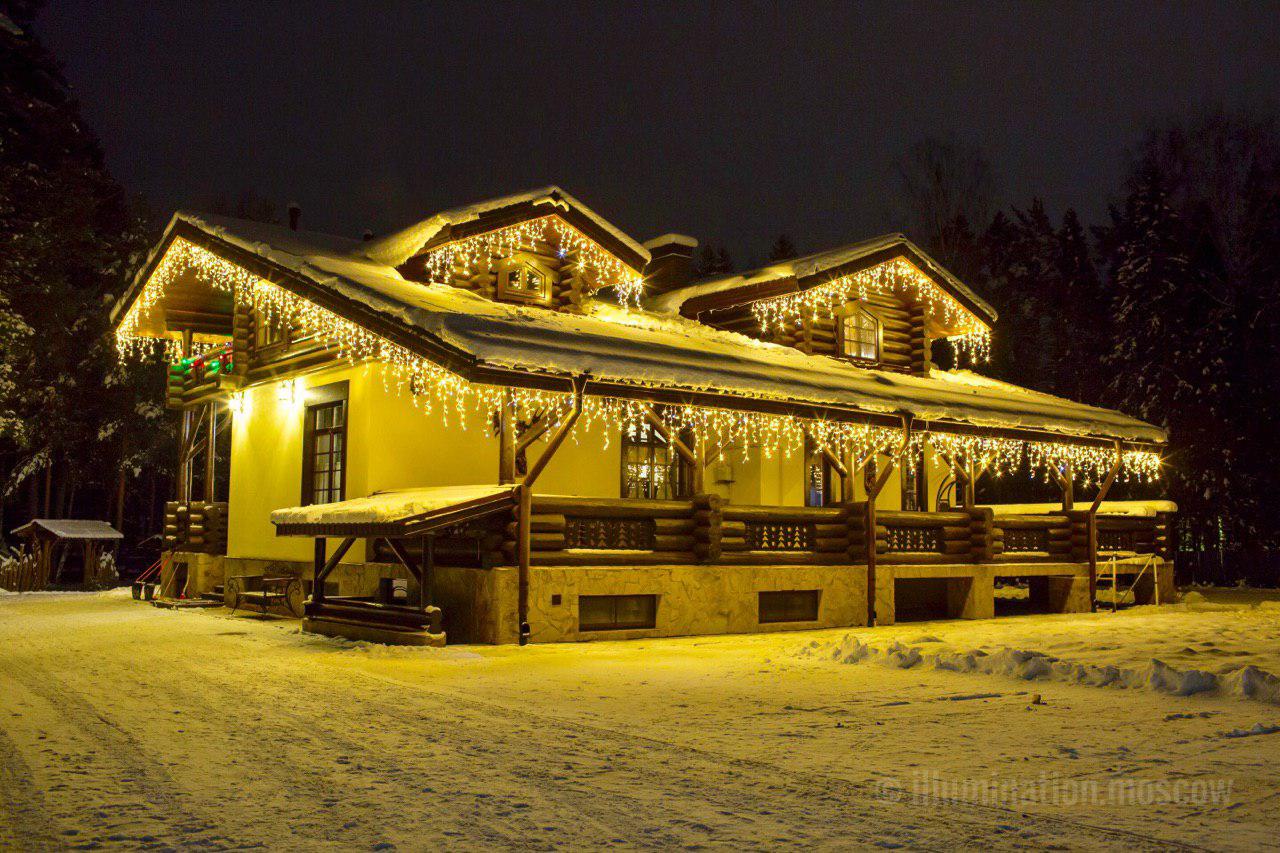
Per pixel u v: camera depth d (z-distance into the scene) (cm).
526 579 1354
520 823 503
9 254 2827
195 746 682
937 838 481
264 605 1703
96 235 3769
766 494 2089
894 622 1781
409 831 489
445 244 1759
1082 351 4512
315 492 1809
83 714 803
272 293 1784
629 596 1495
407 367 1521
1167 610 2145
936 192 4256
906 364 2409
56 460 3797
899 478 2347
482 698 893
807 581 1666
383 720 781
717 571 1559
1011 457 2362
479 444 1734
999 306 4669
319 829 491
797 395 1588
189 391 2305
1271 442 3522
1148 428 2234
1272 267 3812
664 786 578
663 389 1446
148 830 488
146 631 1499
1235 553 3472
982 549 1939
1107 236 4538
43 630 1531
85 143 3559
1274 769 625
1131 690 947
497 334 1310
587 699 892
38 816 512
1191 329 3628
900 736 728
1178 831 493
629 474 1938
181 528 2281
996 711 836
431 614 1278
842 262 2161
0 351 2836
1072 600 2105
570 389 1359
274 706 844
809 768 625
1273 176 3888
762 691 943
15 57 2820
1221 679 932
